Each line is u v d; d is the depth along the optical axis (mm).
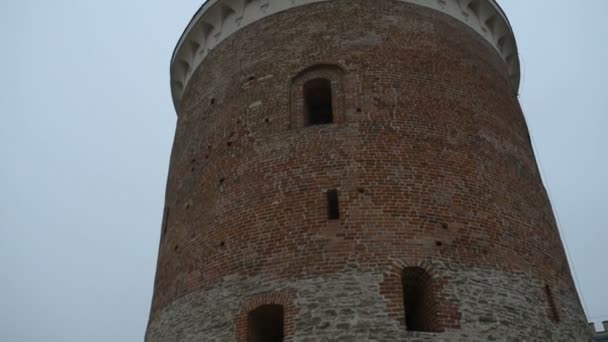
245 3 22406
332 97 18672
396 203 16188
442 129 18062
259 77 20125
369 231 15680
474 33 22031
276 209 16719
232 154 18844
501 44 24062
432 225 16016
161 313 18203
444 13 21453
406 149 17250
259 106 19359
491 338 14711
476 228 16453
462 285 15250
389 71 18953
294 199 16688
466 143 18141
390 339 14094
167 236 20391
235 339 15250
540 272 17031
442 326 14492
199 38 23812
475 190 17219
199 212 18703
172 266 18828
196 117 21781
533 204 18766
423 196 16453
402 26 20250
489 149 18609
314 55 19672
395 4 20812
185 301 17141
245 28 21906
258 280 15789
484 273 15711
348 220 15906
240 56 21297
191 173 20344
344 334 14250
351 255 15352
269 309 15438
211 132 20375
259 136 18547
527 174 19578
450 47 20516
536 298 16250
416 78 19016
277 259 15883
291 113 18766
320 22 20438
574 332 16812
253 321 15609
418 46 19891
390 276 14977
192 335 16203
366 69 18922
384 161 16922
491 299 15336
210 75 22203
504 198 17766
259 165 17859
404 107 18172
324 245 15648
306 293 15039
